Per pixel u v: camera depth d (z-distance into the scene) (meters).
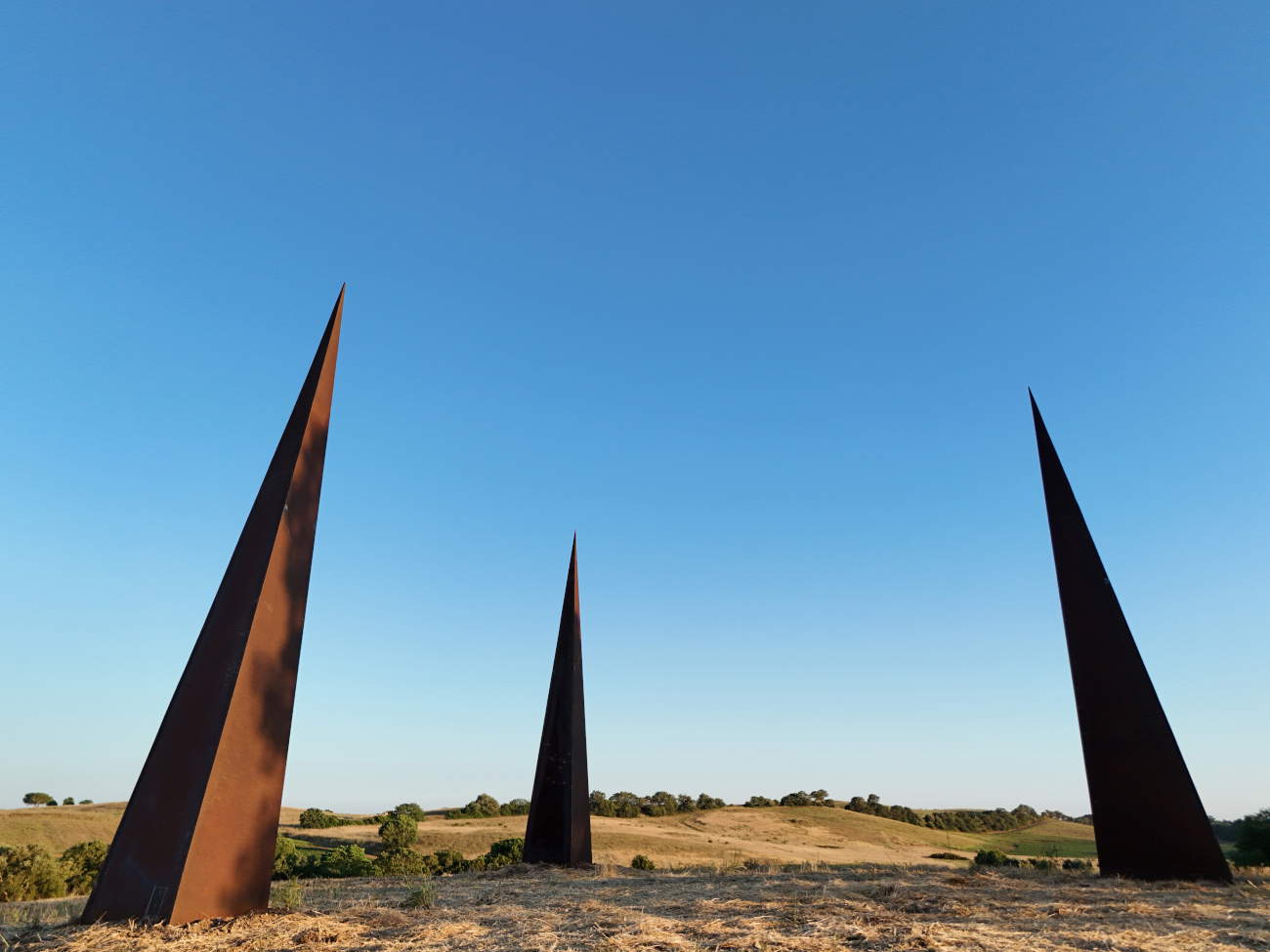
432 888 13.31
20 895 18.66
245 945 8.16
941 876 14.02
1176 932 8.04
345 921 9.45
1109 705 13.84
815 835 56.41
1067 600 14.77
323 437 12.26
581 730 20.22
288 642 10.88
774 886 12.71
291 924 9.08
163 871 9.07
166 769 9.73
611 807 71.06
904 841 56.66
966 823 80.00
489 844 40.53
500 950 7.81
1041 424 16.02
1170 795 13.04
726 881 13.85
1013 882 12.61
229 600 10.75
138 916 8.92
